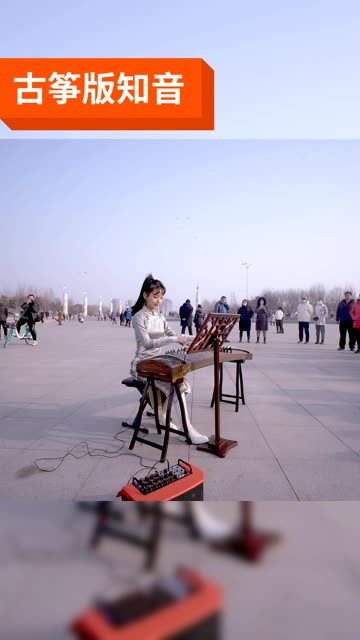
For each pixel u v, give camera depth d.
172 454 2.97
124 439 3.30
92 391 5.13
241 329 13.02
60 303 97.38
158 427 3.38
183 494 1.83
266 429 3.56
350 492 2.34
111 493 2.33
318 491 2.35
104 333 18.39
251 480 2.50
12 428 3.58
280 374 6.57
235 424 3.71
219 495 2.29
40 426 3.64
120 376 6.25
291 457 2.89
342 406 4.40
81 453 2.97
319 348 10.98
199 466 2.72
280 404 4.49
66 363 7.78
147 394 3.06
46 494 2.31
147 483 1.87
